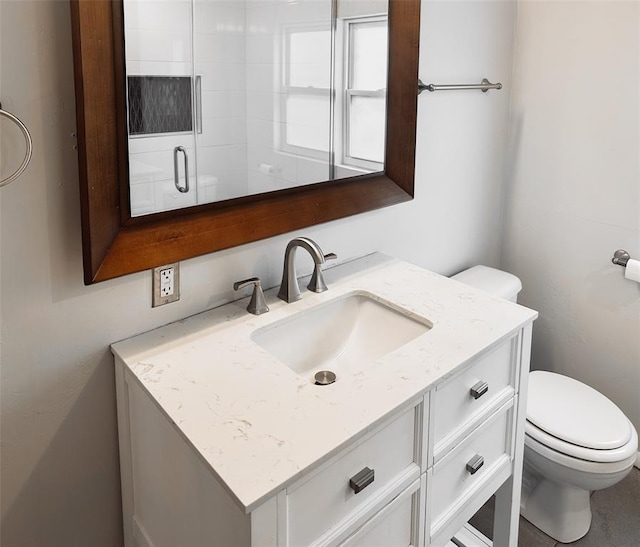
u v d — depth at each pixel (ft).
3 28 3.72
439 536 4.85
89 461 4.80
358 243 6.31
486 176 7.76
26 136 3.65
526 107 7.68
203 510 3.82
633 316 7.32
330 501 3.79
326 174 5.48
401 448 4.24
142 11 4.03
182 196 4.53
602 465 6.08
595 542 6.75
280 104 4.98
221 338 4.69
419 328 5.12
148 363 4.36
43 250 4.18
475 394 4.76
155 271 4.69
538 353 8.41
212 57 4.48
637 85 6.71
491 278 7.48
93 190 3.98
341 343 5.51
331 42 5.18
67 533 4.85
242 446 3.55
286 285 5.25
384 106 5.74
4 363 4.21
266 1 4.69
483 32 7.04
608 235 7.32
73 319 4.42
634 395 7.54
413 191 6.23
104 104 3.92
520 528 6.98
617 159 7.04
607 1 6.75
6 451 4.37
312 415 3.83
